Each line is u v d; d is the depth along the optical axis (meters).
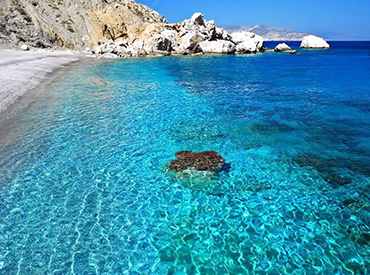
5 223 6.41
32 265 5.32
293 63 38.69
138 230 6.35
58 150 10.23
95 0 56.03
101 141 11.19
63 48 45.84
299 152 10.34
